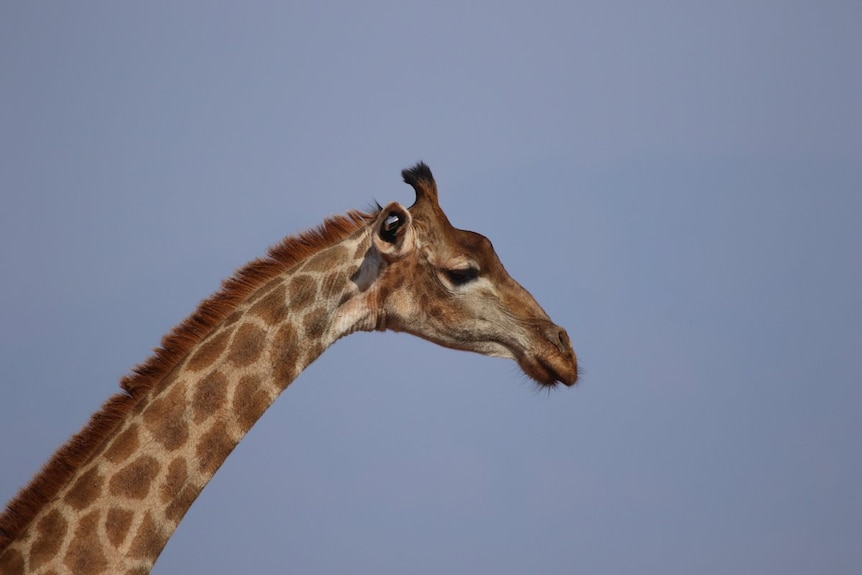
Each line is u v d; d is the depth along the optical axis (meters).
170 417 20.66
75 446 20.14
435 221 24.62
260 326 21.98
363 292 23.58
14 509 19.45
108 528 19.72
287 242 23.05
